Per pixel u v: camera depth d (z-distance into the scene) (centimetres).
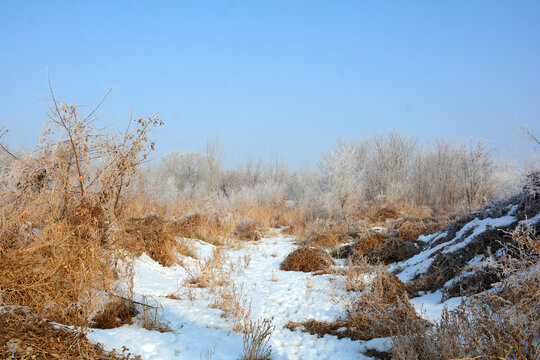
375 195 2227
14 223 533
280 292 766
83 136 678
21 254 499
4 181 598
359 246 1110
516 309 414
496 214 878
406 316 539
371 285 701
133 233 867
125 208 769
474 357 384
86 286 526
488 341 405
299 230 1577
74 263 538
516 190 914
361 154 2378
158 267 862
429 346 436
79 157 684
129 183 765
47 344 390
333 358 488
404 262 995
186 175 3266
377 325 551
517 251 635
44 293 489
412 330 486
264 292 771
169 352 462
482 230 827
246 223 1587
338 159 1962
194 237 1280
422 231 1201
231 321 597
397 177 2241
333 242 1270
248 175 3459
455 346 411
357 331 548
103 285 570
